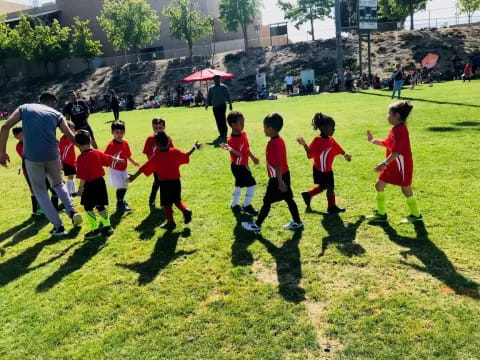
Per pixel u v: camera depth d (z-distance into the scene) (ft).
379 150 25.90
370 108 48.52
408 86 82.74
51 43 144.15
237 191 17.80
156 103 103.65
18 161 35.35
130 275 12.88
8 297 12.13
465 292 10.47
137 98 123.75
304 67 116.57
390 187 19.07
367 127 34.27
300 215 16.62
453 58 101.30
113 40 143.43
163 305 11.04
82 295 11.85
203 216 17.47
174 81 128.98
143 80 133.18
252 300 10.89
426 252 12.65
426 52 109.70
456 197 16.83
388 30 138.00
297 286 11.41
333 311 10.12
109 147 19.07
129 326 10.26
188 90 121.90
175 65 137.80
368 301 10.42
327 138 16.03
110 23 139.95
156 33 154.71
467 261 11.92
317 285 11.37
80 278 12.94
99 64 156.25
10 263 14.53
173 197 15.89
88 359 9.15
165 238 15.56
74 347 9.64
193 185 22.08
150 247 14.89
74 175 21.89
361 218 15.75
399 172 14.37
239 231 15.57
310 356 8.70
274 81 114.62
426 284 10.98
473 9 131.13
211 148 31.96
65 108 27.68
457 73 92.02
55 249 15.48
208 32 141.90
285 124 40.57
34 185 16.24
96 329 10.26
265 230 15.40
